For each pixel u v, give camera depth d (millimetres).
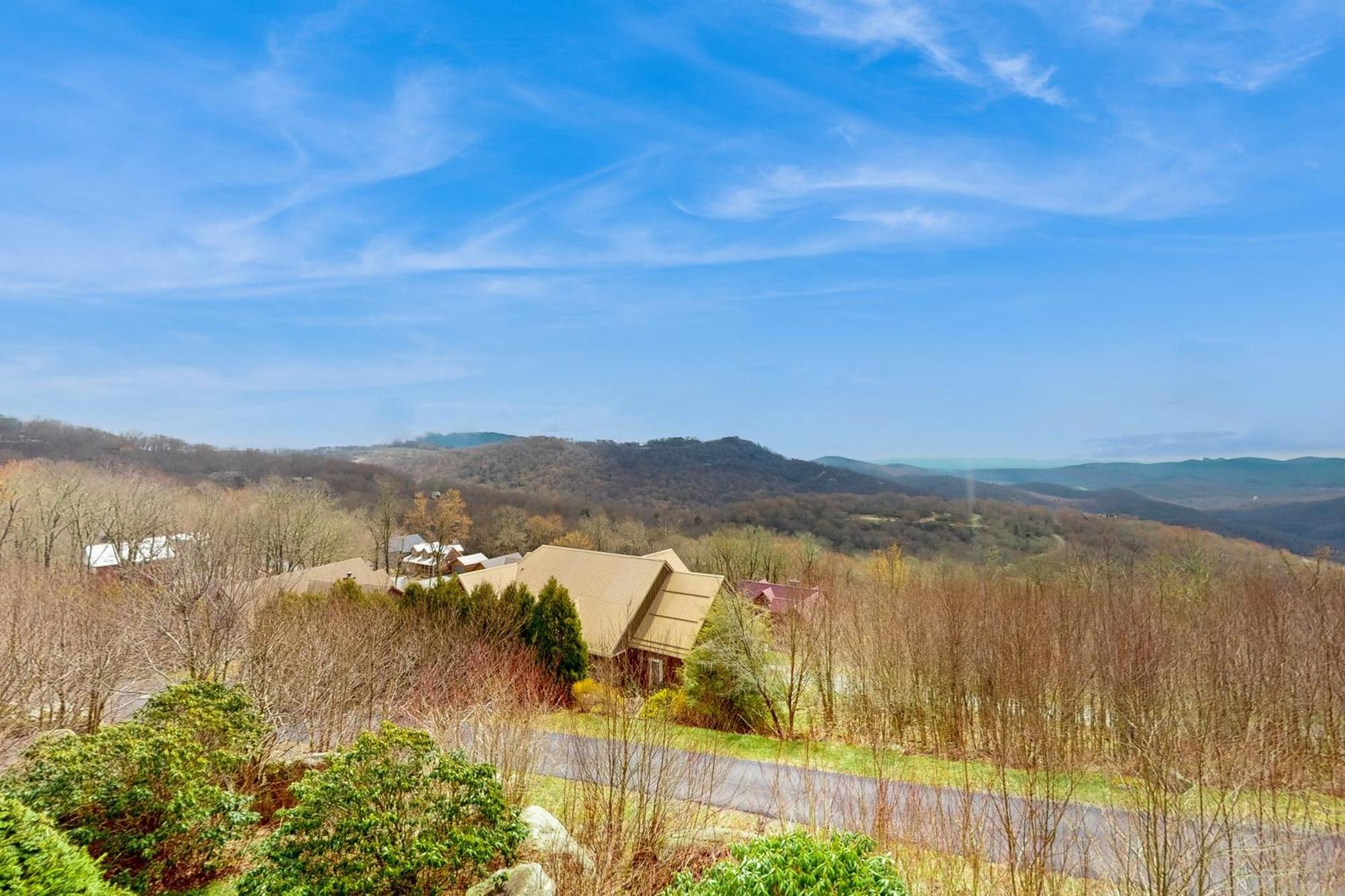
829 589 29359
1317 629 20391
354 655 17656
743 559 61750
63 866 6398
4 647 16016
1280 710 16531
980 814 10594
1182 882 7781
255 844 10531
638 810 11234
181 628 17766
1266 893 7895
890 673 24203
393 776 8898
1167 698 15672
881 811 10594
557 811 12609
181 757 9695
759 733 23688
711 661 24141
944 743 22094
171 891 9211
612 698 15562
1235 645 19469
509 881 8734
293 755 14719
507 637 24531
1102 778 13859
